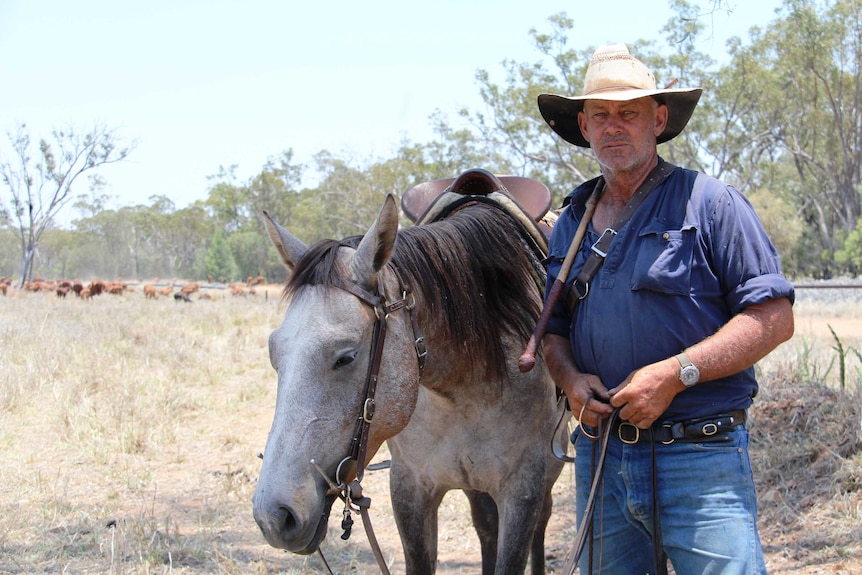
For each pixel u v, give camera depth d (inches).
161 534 185.6
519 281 121.0
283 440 86.0
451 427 117.3
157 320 641.6
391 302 96.6
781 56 1499.8
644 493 95.5
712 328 93.2
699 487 92.2
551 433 124.1
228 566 166.4
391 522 208.7
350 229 1520.7
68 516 200.4
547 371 122.4
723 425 92.8
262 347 473.1
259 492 84.4
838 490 181.3
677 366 88.5
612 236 97.6
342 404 89.8
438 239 111.0
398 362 95.8
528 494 120.0
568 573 92.7
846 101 1716.3
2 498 212.8
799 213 1946.4
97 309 790.5
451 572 175.5
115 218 3132.4
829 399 220.8
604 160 98.3
